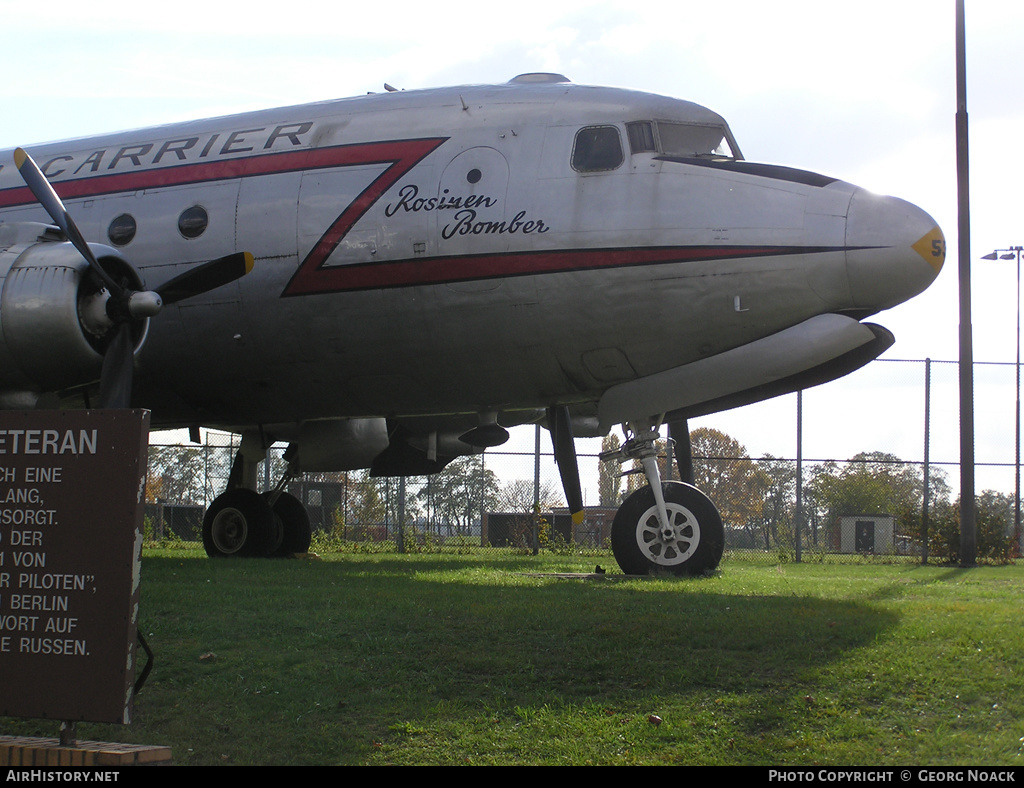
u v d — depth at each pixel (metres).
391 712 5.64
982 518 19.30
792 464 20.62
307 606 8.20
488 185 11.33
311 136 12.47
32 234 10.37
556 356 11.34
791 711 5.48
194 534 24.69
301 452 15.23
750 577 12.32
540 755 5.08
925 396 20.16
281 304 12.13
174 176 12.91
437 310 11.47
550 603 8.36
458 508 22.66
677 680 6.00
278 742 5.32
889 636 6.74
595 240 10.87
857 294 10.39
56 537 4.73
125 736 5.46
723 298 10.59
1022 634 6.73
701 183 10.80
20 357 9.66
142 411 4.71
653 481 11.75
